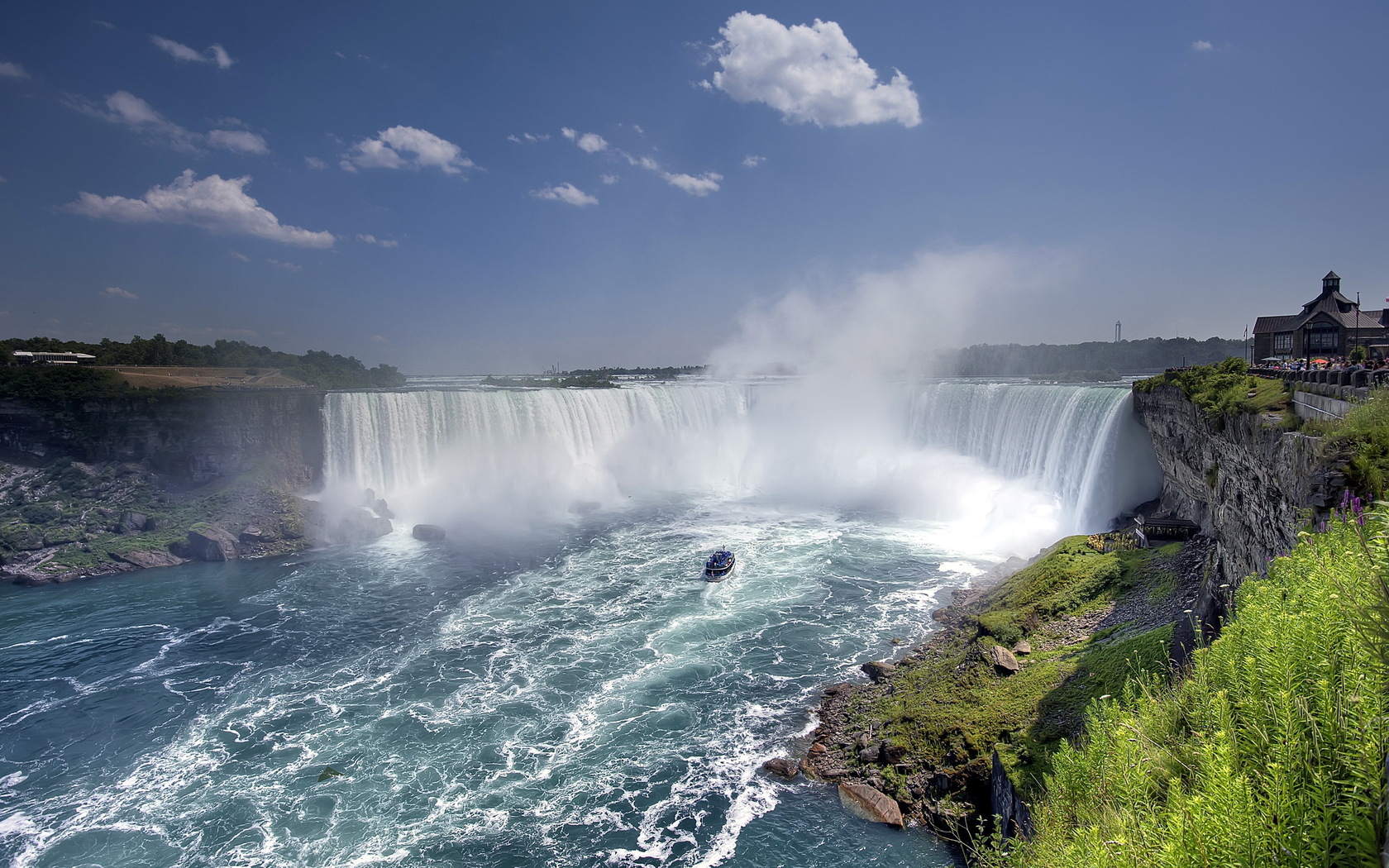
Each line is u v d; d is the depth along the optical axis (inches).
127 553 1953.7
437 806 906.1
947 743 893.2
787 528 2089.1
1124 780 362.3
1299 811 239.9
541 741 1034.1
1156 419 1536.7
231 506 2140.7
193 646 1402.6
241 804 923.4
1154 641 869.2
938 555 1763.0
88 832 877.8
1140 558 1219.9
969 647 1102.4
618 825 862.5
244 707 1160.8
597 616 1470.2
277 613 1567.4
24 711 1164.5
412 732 1069.8
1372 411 594.2
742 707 1094.4
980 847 634.8
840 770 930.1
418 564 1881.2
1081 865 334.0
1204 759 302.5
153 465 2263.8
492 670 1251.2
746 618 1417.3
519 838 847.1
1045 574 1269.7
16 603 1676.9
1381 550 273.7
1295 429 743.7
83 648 1406.3
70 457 2272.4
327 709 1143.6
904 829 826.8
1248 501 848.3
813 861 794.2
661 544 1980.8
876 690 1090.1
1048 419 2046.0
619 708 1110.4
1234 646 372.2
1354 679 260.2
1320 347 2042.3
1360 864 219.5
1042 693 903.7
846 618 1390.3
